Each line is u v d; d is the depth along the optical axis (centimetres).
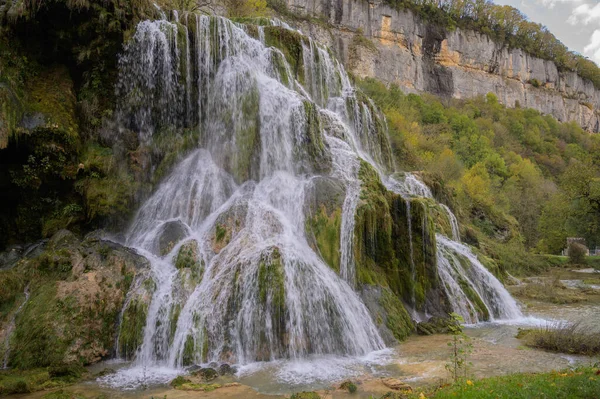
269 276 1117
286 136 1720
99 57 1597
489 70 10019
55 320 1003
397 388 824
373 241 1420
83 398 797
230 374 936
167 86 1714
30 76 1495
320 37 6894
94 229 1434
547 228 4753
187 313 1077
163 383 888
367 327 1174
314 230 1357
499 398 638
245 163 1608
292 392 827
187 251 1240
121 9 1619
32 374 890
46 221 1413
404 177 2339
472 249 1936
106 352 1029
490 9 10356
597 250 5047
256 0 4019
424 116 6088
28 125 1379
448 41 9219
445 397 677
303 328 1095
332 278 1241
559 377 774
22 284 1105
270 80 1856
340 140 1952
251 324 1066
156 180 1571
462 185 3944
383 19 8019
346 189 1487
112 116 1605
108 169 1496
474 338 1254
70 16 1518
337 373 941
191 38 1792
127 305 1088
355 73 7006
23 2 1454
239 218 1345
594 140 9606
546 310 1744
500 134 7675
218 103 1716
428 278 1484
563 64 12031
